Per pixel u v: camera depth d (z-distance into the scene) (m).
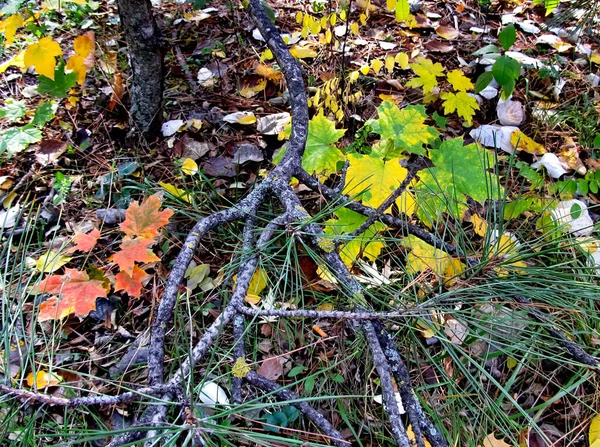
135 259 1.33
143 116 1.91
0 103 2.11
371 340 1.03
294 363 1.38
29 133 1.87
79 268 1.57
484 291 1.04
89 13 2.60
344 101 1.97
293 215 1.28
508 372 1.36
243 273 1.15
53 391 1.27
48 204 1.73
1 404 0.99
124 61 2.27
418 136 1.67
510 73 1.86
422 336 1.41
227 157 1.92
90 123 2.04
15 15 1.52
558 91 2.17
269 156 1.94
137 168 1.87
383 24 2.60
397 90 2.23
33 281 1.47
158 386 0.90
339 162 1.78
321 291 1.49
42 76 1.68
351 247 1.38
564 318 1.35
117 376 1.33
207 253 1.63
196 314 1.45
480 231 1.51
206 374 0.92
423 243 1.39
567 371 1.35
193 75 2.29
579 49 2.42
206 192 1.76
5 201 1.77
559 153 1.95
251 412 1.22
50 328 1.42
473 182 1.52
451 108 1.92
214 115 2.08
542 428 1.27
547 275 1.11
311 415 1.10
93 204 1.76
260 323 1.43
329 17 2.03
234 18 2.58
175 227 1.68
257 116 2.10
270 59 2.33
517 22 2.58
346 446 1.08
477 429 1.23
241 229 1.60
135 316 1.48
